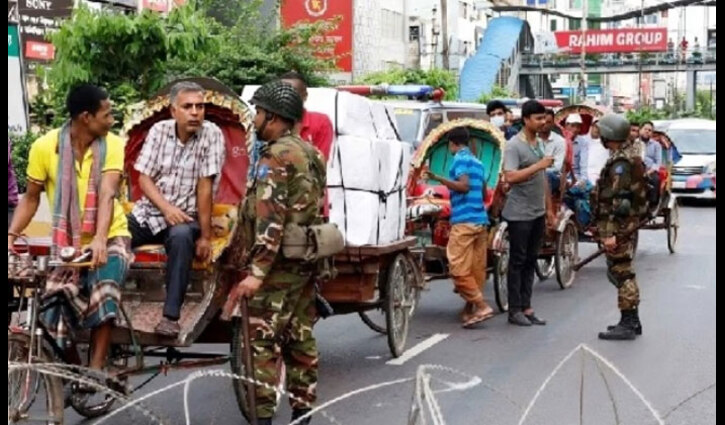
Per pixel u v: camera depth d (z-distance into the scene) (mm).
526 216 11078
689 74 88938
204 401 7953
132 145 7711
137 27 15539
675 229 18453
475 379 5789
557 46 84375
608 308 12406
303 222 6496
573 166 15086
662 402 7934
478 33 73812
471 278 11023
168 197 7207
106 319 6504
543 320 11438
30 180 6664
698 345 10070
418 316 11875
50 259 6262
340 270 8688
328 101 8695
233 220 7352
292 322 6707
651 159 18281
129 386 7457
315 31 23234
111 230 6695
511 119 14719
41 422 6547
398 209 9430
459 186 10812
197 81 7613
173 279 6852
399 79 32062
